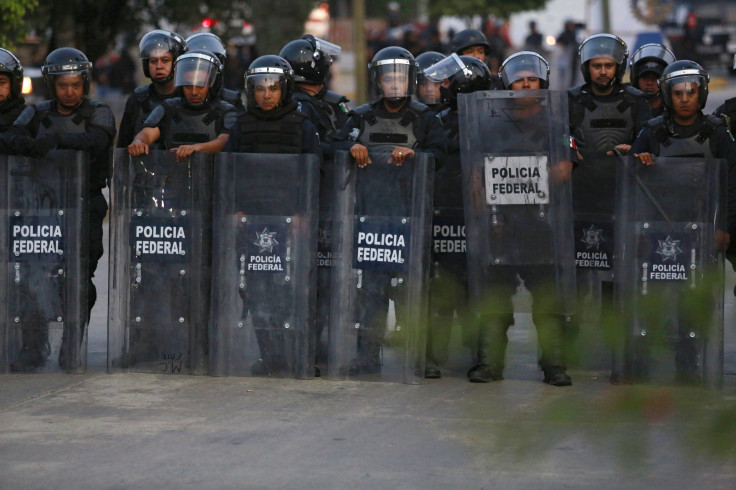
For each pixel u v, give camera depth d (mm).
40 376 24547
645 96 25688
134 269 24609
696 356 19906
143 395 22547
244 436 19172
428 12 121375
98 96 94938
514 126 22922
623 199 22453
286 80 23688
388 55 23344
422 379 23516
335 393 22656
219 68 24844
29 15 68438
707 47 94875
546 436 7184
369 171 23500
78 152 24297
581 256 25516
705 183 22188
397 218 23438
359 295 23797
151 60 25766
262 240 24000
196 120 24812
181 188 24328
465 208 23156
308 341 24031
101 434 19344
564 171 22797
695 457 6637
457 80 25000
